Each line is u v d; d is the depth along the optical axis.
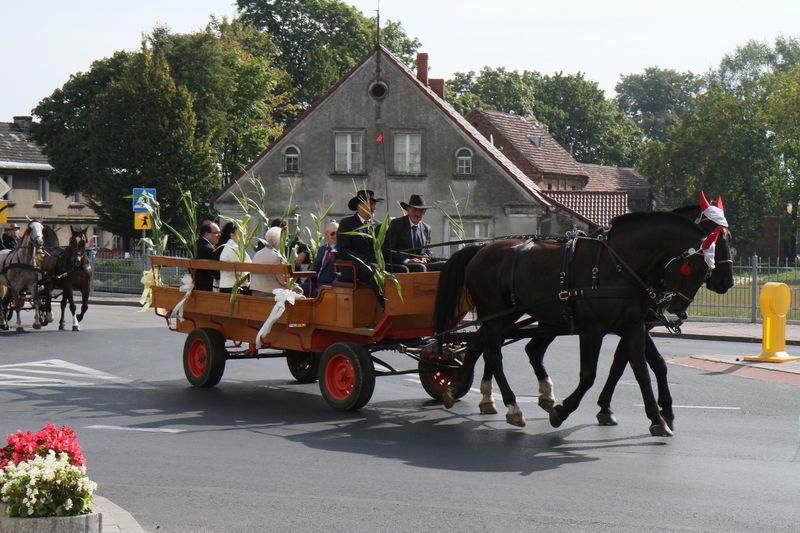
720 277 10.72
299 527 7.52
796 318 26.83
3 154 70.25
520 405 13.29
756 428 11.58
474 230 44.00
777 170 75.81
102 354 19.05
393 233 13.32
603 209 49.53
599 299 10.84
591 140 96.12
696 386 15.01
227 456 10.07
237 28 67.50
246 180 45.00
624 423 11.90
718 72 83.25
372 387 12.48
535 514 7.81
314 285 14.31
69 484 6.57
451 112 43.88
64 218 72.69
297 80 70.00
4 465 6.67
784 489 8.61
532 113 89.38
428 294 12.52
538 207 43.38
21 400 13.66
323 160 44.69
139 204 15.98
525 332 12.06
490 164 43.66
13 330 23.86
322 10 70.12
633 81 124.81
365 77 44.38
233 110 61.44
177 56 56.84
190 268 14.93
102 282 39.16
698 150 76.50
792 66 80.50
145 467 9.55
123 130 53.19
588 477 9.09
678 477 9.06
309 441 10.85
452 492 8.55
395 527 7.49
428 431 11.42
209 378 14.59
